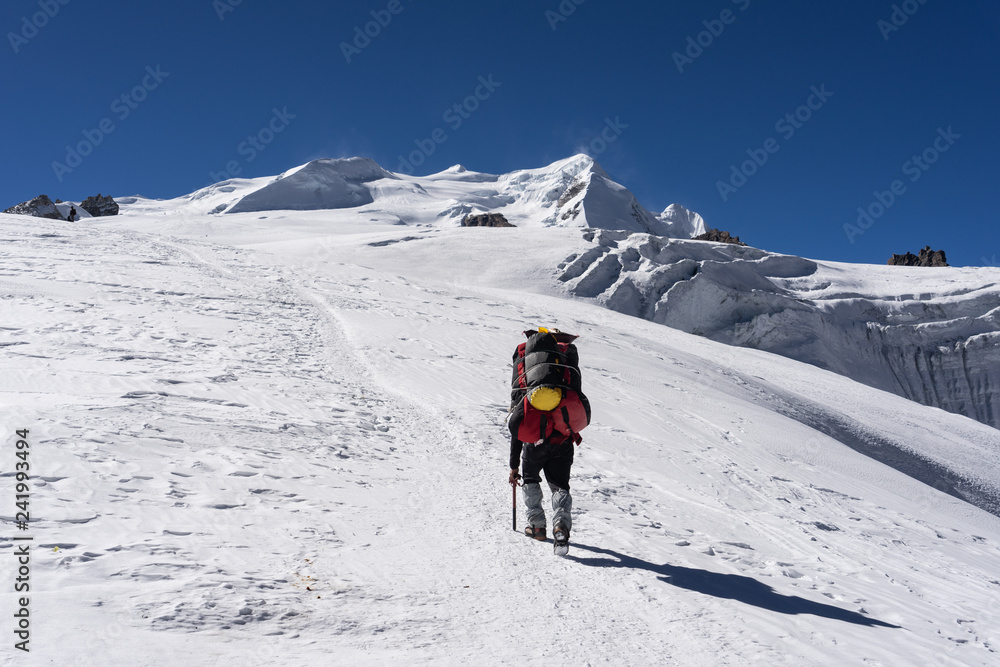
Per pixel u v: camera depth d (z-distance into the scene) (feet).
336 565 11.40
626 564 14.01
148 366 28.94
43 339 31.78
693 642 9.95
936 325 188.96
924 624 13.30
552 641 9.34
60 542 10.18
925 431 79.15
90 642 7.09
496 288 157.79
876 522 27.27
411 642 8.59
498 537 14.97
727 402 51.83
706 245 213.46
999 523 40.11
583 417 15.21
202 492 14.42
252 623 8.42
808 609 12.72
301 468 17.97
